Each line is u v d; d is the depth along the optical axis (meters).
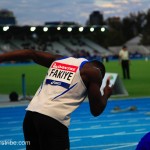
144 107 16.00
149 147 4.25
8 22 78.69
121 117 13.74
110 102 17.47
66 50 81.50
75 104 4.30
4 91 23.00
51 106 4.23
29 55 4.67
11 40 78.12
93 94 4.25
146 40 119.19
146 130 11.43
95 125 12.33
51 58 4.69
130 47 100.56
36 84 26.88
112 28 130.75
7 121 13.16
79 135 10.80
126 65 29.16
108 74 19.77
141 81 27.73
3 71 44.25
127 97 19.00
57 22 54.34
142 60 73.62
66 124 4.24
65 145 4.22
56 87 4.32
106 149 9.07
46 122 4.18
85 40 88.62
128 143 9.70
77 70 4.32
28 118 4.32
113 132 11.17
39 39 80.56
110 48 95.75
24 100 18.08
